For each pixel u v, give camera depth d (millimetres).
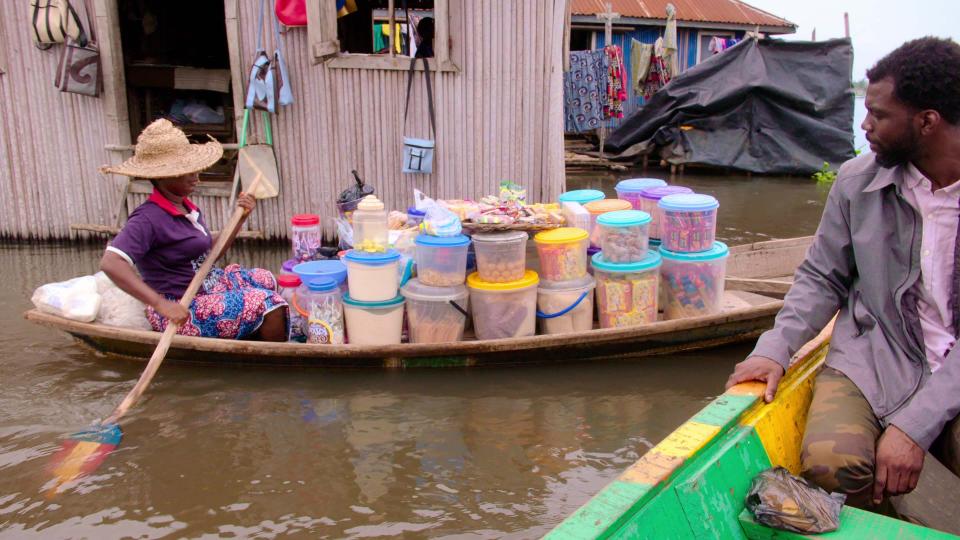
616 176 13516
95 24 7453
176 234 4430
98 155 7770
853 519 2104
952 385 2252
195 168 4277
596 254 4930
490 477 3510
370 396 4336
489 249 4633
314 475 3529
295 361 4637
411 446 3785
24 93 7715
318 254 5195
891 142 2367
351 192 5848
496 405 4219
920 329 2533
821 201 10820
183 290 4586
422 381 4520
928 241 2482
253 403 4246
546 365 4707
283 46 7355
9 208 8039
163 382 4516
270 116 7555
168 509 3264
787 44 12977
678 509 1953
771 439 2479
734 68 13227
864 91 2457
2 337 5277
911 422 2260
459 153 7484
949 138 2334
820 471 2367
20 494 3355
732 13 17500
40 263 7293
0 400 4270
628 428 3955
